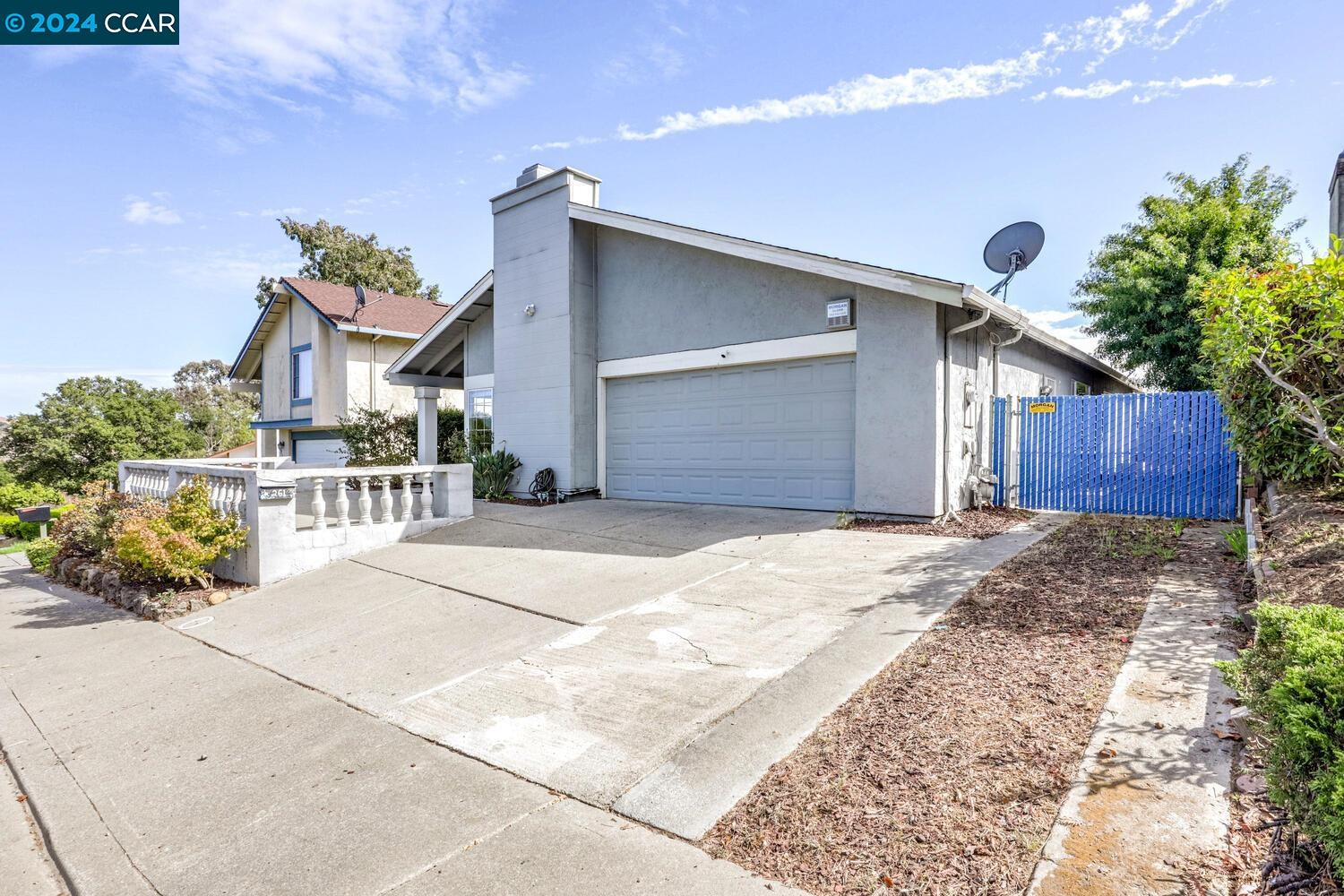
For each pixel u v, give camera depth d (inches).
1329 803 72.1
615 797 118.1
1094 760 108.0
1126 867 84.6
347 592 273.9
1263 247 655.1
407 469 356.5
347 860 106.6
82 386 1230.9
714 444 411.5
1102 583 204.8
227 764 144.0
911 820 100.7
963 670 149.9
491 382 543.5
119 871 109.4
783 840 101.0
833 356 360.8
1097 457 355.6
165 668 211.8
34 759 153.7
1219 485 326.0
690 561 274.4
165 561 276.2
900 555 262.5
